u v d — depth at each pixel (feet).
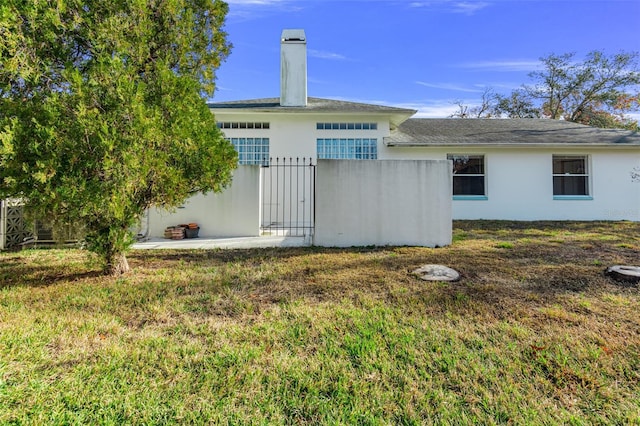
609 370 8.61
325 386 7.94
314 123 38.68
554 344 9.86
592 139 41.16
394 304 13.05
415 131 44.83
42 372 8.27
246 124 38.27
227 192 28.81
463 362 9.00
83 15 13.53
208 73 18.63
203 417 6.91
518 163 41.55
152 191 15.72
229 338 10.22
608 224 37.47
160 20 16.21
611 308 12.55
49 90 13.10
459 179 42.60
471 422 6.86
